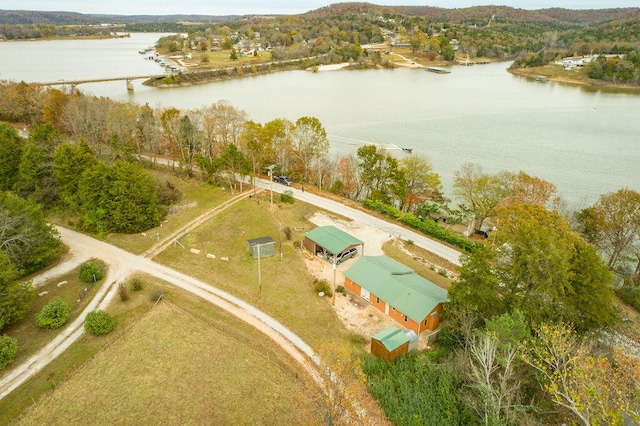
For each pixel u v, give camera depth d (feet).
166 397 108.17
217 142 289.53
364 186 288.51
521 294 139.64
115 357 120.98
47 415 101.91
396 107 528.22
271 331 136.05
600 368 85.87
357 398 97.25
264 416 104.32
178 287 155.84
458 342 128.67
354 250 191.52
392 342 126.31
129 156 255.29
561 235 150.51
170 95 557.74
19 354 120.37
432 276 179.52
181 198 232.73
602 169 330.75
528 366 109.40
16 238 156.04
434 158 350.43
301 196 253.85
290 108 500.33
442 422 99.71
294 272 173.78
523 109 529.45
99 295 149.07
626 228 201.98
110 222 192.13
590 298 130.72
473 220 242.17
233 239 195.52
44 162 218.18
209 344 127.65
